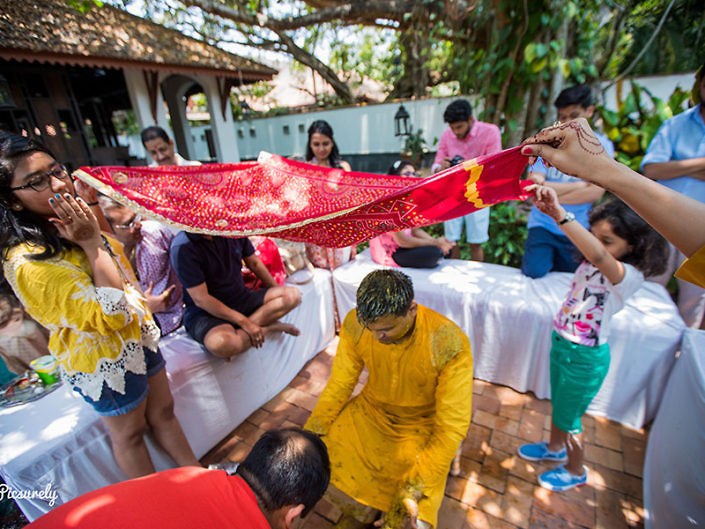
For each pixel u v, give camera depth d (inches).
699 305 98.6
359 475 59.4
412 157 319.3
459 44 194.4
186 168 60.2
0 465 56.3
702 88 86.1
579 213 103.9
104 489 32.1
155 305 86.9
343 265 127.9
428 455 55.2
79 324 49.8
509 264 168.9
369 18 200.2
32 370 75.0
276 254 107.7
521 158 42.8
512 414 92.9
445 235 163.2
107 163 247.6
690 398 57.6
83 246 48.2
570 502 71.4
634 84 155.4
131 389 57.8
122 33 237.3
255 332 85.7
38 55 183.6
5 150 43.3
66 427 61.9
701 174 91.4
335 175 68.5
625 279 57.4
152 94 256.2
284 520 36.7
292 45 275.0
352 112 386.3
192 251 77.6
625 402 86.2
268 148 477.7
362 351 60.5
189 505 31.0
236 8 184.2
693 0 164.9
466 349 56.6
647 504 66.2
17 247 46.8
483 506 71.4
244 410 94.9
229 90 312.8
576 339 62.8
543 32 157.6
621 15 167.5
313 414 66.5
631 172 28.0
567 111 95.2
